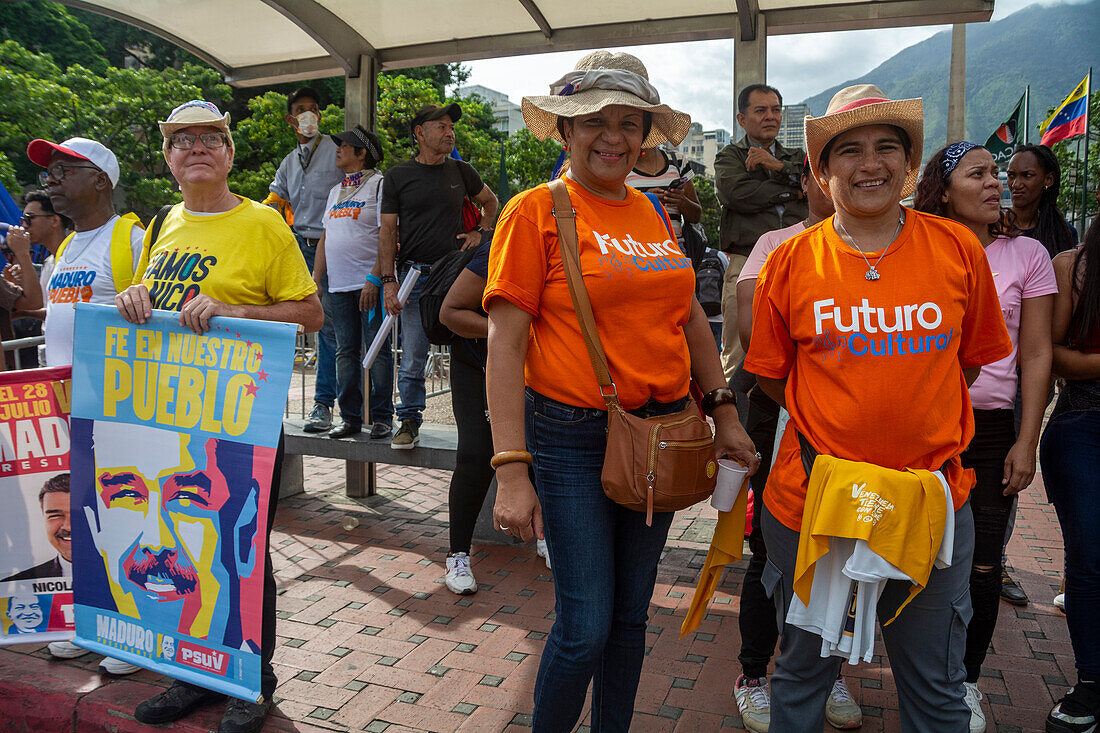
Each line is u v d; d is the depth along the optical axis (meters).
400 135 22.45
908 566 1.97
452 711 2.95
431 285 3.78
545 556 4.55
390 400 5.20
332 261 5.16
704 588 2.44
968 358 2.22
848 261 2.11
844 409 2.07
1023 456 2.60
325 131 20.83
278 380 2.68
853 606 2.15
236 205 2.94
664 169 4.50
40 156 3.26
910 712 2.19
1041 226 4.04
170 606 2.83
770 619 2.83
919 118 2.03
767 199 4.25
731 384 2.87
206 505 2.77
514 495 2.06
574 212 2.19
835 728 2.84
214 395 2.76
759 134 4.33
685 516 5.35
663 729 2.82
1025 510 5.47
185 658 2.81
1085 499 2.73
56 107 19.27
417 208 4.85
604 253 2.14
